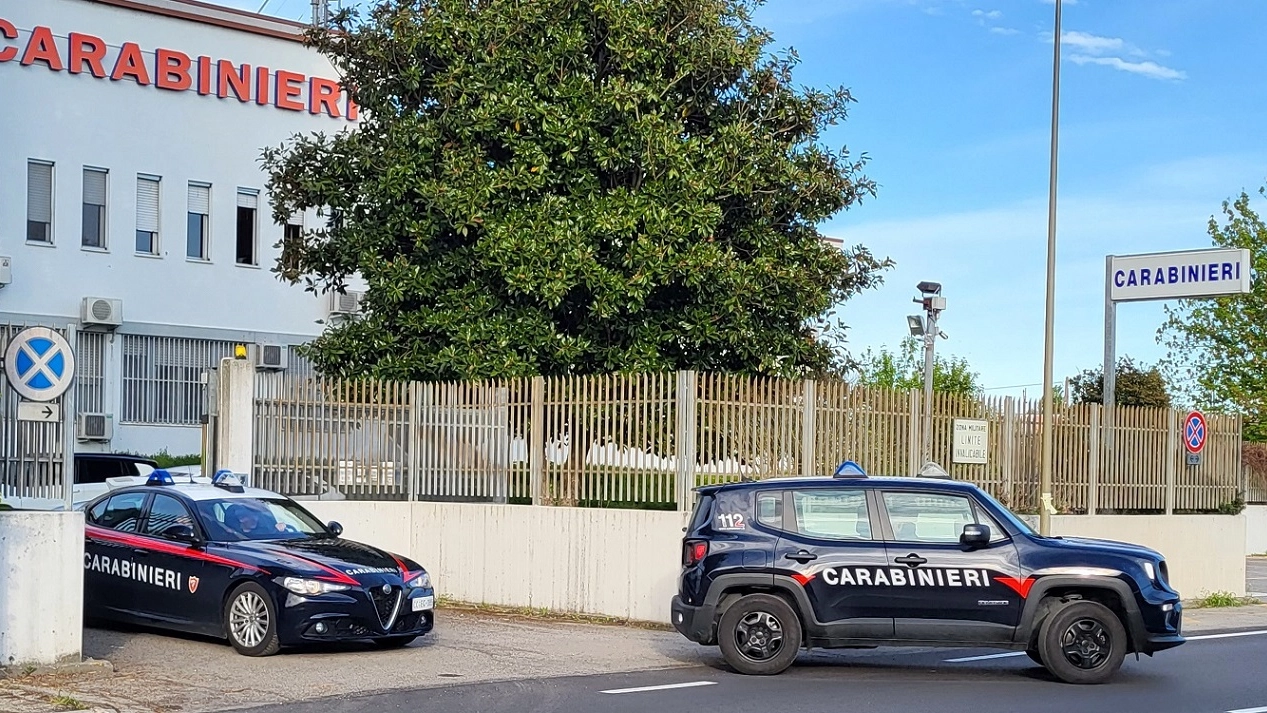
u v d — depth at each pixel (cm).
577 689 1127
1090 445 1966
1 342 1216
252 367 1736
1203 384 3950
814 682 1176
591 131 1869
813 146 2067
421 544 1819
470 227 1880
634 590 1642
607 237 1842
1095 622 1181
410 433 1833
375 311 2023
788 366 1972
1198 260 2202
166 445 2978
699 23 1952
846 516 1234
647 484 1662
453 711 1012
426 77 1991
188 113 3033
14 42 2798
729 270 1862
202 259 3053
